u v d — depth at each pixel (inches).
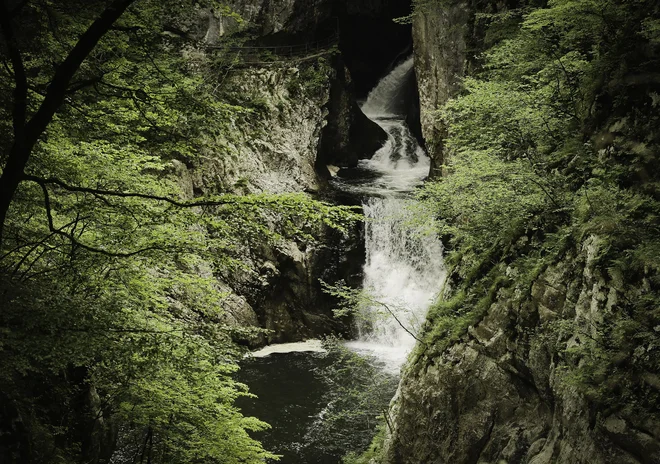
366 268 1331.2
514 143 623.2
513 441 482.6
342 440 797.9
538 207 547.5
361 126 1718.8
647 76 495.2
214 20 1471.5
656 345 355.9
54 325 414.9
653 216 429.1
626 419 350.9
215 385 589.6
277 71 1469.0
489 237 602.2
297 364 1088.8
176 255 472.1
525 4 914.1
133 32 478.3
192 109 488.4
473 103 673.6
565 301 463.2
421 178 1550.2
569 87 636.1
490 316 531.2
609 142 510.3
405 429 579.8
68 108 505.0
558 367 426.3
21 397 464.4
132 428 657.6
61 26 463.2
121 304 498.9
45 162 481.1
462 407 532.1
